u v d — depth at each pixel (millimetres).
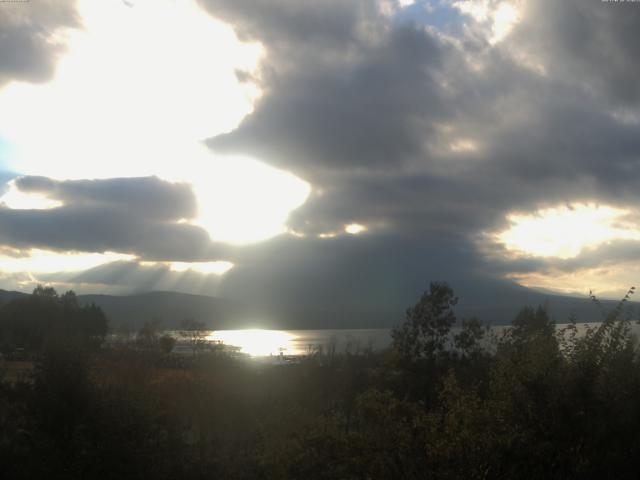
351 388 31297
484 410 11727
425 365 25422
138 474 22484
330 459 14234
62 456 21797
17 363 36562
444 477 11234
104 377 29297
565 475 10508
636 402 11383
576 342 12195
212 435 36656
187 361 51656
